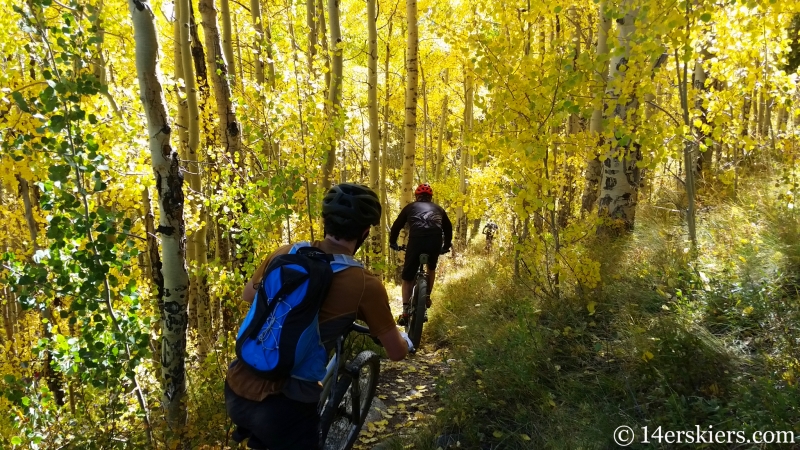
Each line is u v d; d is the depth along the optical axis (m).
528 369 3.90
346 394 2.67
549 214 5.45
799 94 6.02
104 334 3.22
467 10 9.20
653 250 5.28
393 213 21.50
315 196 5.69
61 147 2.99
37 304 3.27
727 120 4.72
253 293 2.29
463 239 15.97
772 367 3.06
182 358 3.53
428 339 6.12
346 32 13.95
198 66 6.85
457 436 3.58
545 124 4.54
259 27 8.51
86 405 3.80
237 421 2.07
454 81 17.23
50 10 4.57
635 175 6.16
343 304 2.04
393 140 21.33
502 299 5.74
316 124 5.74
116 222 3.53
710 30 5.18
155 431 3.53
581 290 4.77
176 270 3.40
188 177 6.82
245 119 5.62
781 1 4.66
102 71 5.17
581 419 3.26
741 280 4.04
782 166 6.91
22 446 3.62
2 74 4.16
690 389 3.19
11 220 7.89
